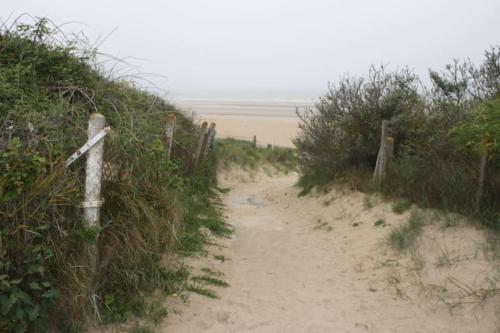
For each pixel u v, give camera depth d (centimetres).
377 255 554
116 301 371
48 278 319
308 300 450
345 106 920
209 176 1109
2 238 296
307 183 1031
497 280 418
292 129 3484
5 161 307
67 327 325
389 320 404
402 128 809
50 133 365
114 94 514
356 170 866
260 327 389
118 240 388
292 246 641
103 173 396
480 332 368
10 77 440
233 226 740
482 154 519
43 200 320
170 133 672
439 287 440
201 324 383
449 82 795
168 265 470
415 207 625
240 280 496
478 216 517
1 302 278
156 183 468
